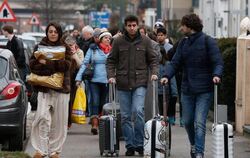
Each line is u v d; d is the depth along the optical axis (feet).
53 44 75.46
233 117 111.45
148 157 73.77
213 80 72.74
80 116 95.61
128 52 81.66
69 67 75.56
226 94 110.93
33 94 84.17
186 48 74.54
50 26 75.56
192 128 76.13
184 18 74.43
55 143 76.64
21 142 86.79
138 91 81.25
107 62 82.64
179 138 100.42
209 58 74.02
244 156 83.46
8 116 84.53
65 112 76.38
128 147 83.25
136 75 81.41
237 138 99.30
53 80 75.05
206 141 96.48
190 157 82.69
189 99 75.10
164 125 73.77
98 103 106.22
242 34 105.09
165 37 110.11
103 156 83.46
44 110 75.31
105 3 389.39
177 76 111.86
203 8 246.88
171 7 297.33
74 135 105.60
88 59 105.19
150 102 85.81
